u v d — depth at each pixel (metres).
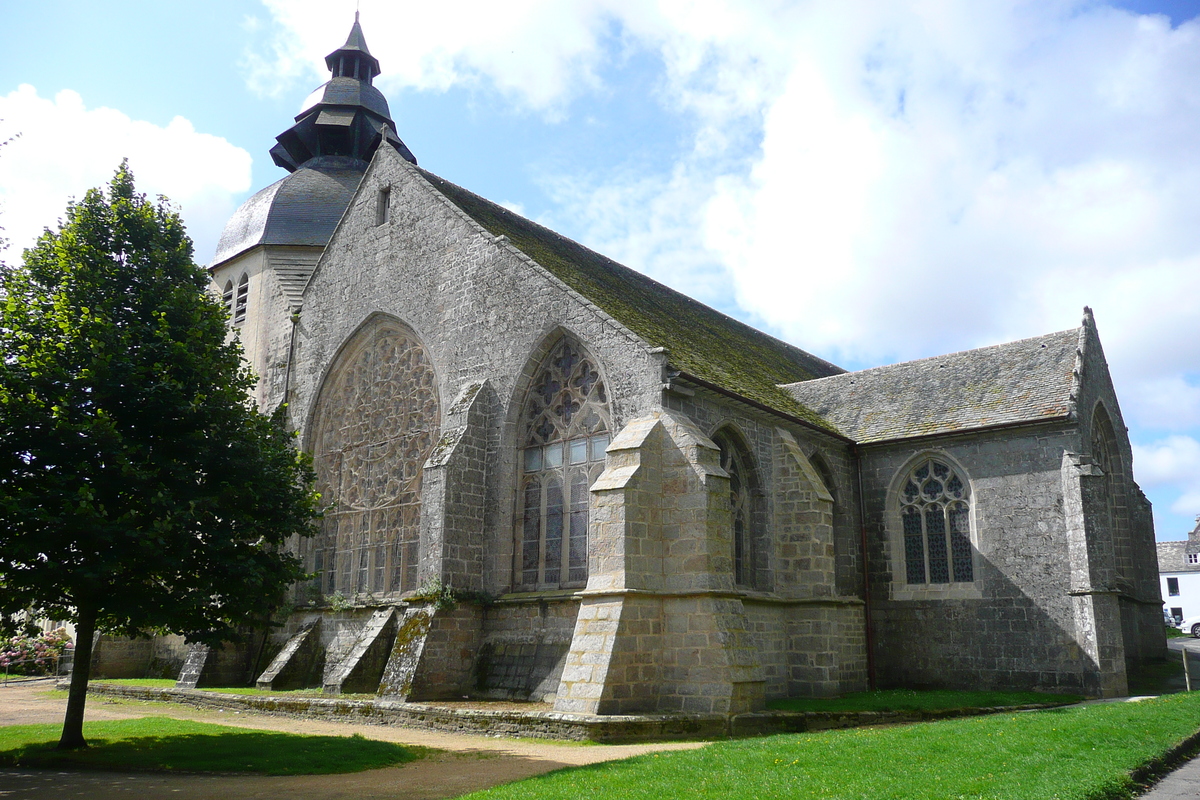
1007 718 16.98
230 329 21.25
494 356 27.06
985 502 27.47
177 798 12.46
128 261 19.12
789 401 30.75
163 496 16.62
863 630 28.28
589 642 19.77
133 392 17.53
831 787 10.86
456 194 32.06
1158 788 11.42
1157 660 31.66
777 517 26.05
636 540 20.45
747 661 19.78
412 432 29.55
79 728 17.31
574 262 32.12
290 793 12.74
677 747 16.56
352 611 28.38
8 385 16.52
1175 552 81.44
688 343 28.80
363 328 32.19
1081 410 27.44
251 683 30.23
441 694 23.16
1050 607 25.69
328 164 44.09
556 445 25.19
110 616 18.25
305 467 21.25
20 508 15.45
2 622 17.34
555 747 16.97
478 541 25.41
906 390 31.95
